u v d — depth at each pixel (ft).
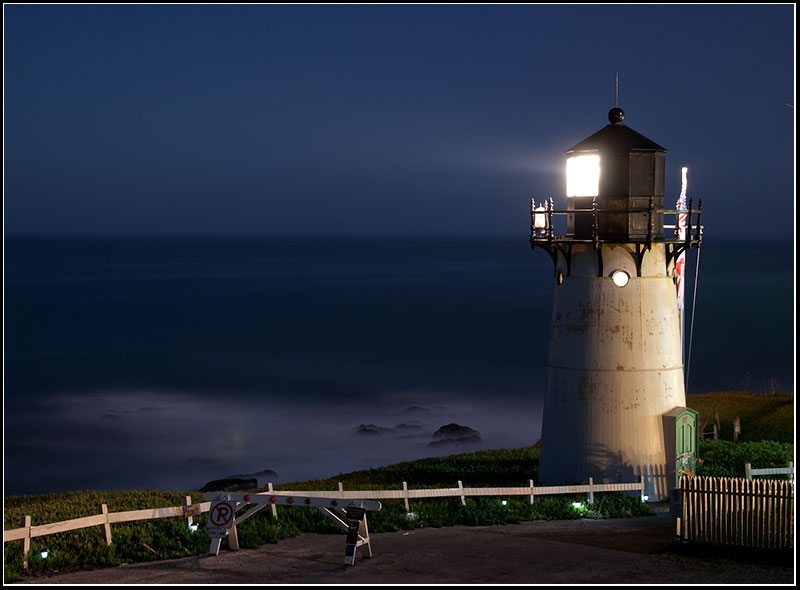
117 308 510.99
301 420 226.58
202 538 59.06
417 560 54.75
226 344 369.09
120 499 77.20
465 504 73.97
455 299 569.64
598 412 89.81
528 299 568.41
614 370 89.56
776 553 55.62
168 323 443.32
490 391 264.52
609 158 87.45
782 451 108.17
